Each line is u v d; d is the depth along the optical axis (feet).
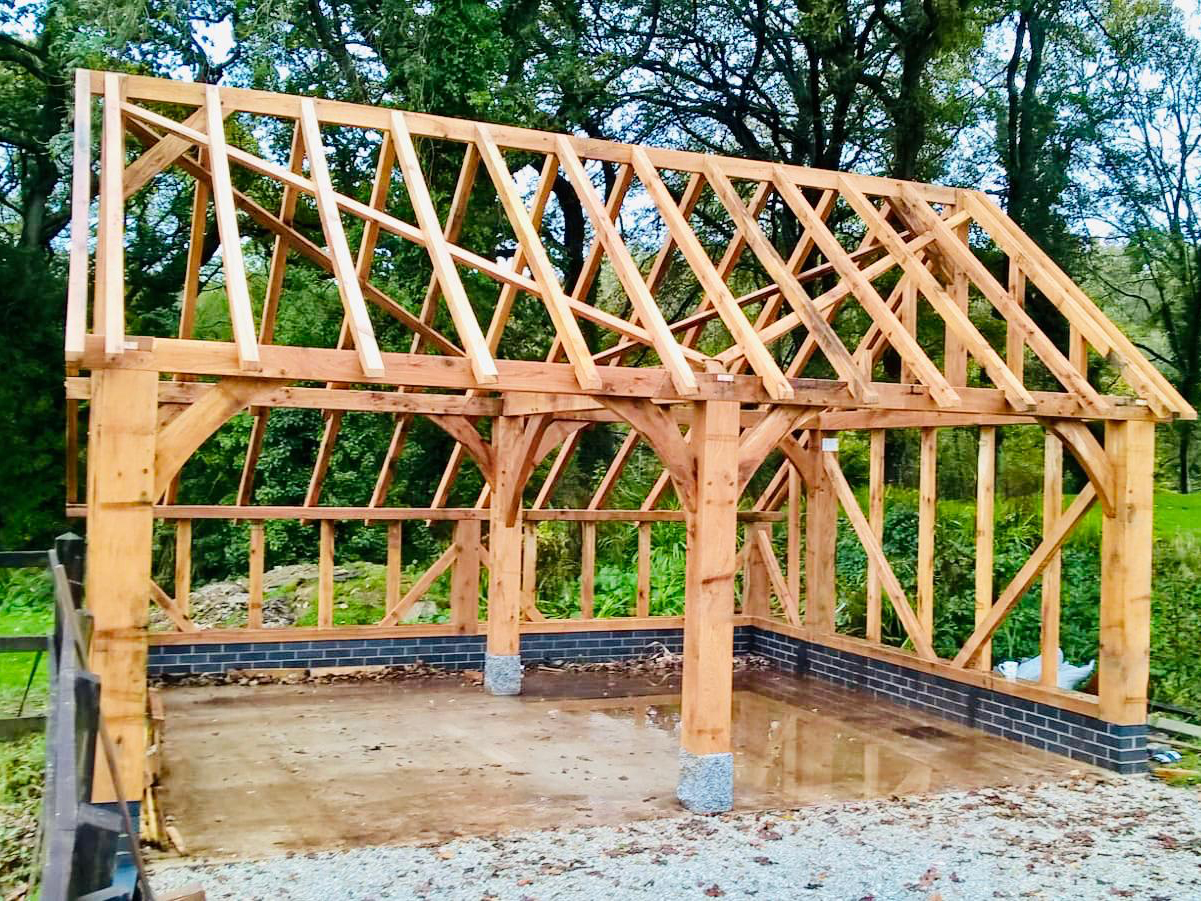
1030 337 23.13
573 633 32.09
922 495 27.20
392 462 29.55
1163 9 47.83
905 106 45.11
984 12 46.03
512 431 27.50
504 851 16.24
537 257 20.02
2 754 19.57
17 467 43.65
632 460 49.57
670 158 24.71
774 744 23.71
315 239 45.01
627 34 48.21
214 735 23.11
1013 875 15.81
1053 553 23.59
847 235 48.70
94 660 15.30
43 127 48.03
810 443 31.35
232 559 44.88
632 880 15.15
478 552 31.14
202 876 14.84
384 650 30.09
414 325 26.32
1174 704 26.09
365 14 41.42
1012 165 47.24
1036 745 23.73
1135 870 16.17
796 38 46.06
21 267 44.34
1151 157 48.88
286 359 16.34
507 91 40.78
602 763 21.61
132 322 47.88
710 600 18.48
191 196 46.62
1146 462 22.11
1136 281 51.80
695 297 52.90
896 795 19.85
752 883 15.17
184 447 15.99
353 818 17.83
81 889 8.11
